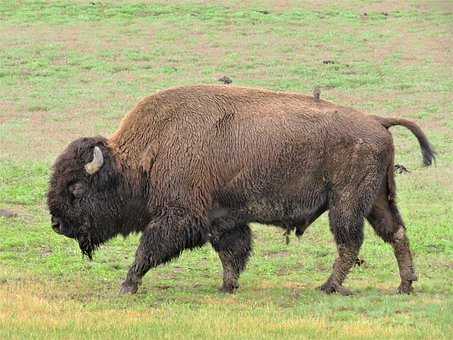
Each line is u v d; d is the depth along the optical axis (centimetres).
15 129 7525
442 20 13100
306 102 3772
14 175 5925
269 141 3647
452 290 3791
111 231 3772
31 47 11156
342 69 10281
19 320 3048
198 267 4222
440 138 7388
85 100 8788
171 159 3628
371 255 4475
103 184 3662
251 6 14050
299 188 3684
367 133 3697
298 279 4022
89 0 14050
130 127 3728
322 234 4900
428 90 9312
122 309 3312
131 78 9806
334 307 3416
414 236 4781
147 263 3625
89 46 11325
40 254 4366
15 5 13562
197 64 10481
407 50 11306
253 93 3769
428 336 2959
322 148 3669
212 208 3669
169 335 2894
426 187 5934
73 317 3116
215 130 3656
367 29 12550
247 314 3250
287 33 12238
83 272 4034
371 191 3694
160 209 3638
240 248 3762
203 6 13938
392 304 3466
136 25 12588
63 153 3719
